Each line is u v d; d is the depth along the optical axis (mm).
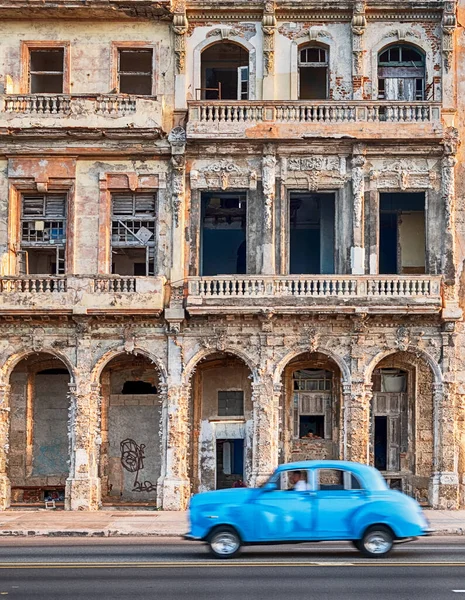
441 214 36688
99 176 37031
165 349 36438
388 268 38344
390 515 22750
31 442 38562
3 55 37688
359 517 22734
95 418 36281
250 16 37719
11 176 37094
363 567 21094
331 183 36750
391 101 36500
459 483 35875
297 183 36750
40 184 37000
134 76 38375
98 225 36938
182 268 36531
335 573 20328
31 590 18531
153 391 38750
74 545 26172
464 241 36625
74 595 18031
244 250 38594
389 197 38062
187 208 36969
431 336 36312
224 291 35938
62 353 36406
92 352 36406
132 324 36438
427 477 37375
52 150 36969
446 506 35438
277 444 35844
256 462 35656
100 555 23500
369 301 35500
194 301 35656
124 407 38719
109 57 37688
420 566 21219
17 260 37219
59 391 38781
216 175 36906
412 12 37469
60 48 37875
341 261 36562
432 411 37312
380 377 38438
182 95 37281
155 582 19344
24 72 37719
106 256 36875
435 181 36781
